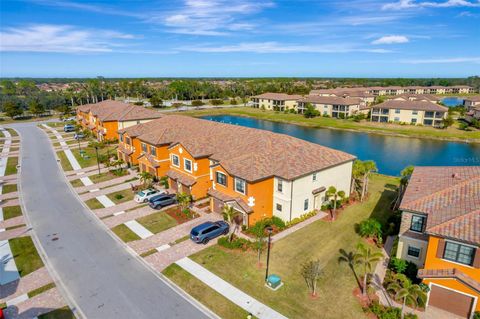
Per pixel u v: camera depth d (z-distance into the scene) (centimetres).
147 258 2672
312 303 2139
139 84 19012
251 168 3238
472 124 9831
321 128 10475
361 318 2011
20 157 5975
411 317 1970
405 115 10494
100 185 4447
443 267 2112
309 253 2742
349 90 16888
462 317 2034
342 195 3584
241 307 2102
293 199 3212
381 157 7019
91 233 3105
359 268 2531
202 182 3909
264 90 19212
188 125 4988
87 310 2086
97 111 7725
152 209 3634
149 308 2100
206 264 2580
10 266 2575
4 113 11794
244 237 3012
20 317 2020
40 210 3647
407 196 2595
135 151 5269
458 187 2453
